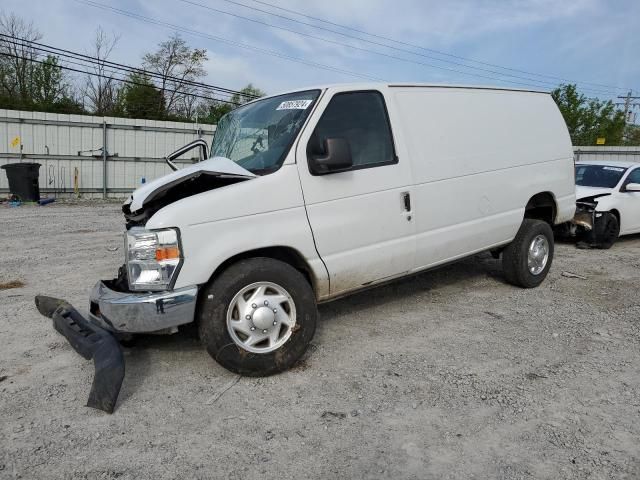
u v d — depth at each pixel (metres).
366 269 4.36
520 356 4.21
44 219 12.39
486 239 5.41
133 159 19.72
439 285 6.33
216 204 3.61
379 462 2.81
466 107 5.23
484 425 3.18
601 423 3.21
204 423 3.20
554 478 2.68
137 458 2.84
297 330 3.84
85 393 3.57
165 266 3.49
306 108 4.17
